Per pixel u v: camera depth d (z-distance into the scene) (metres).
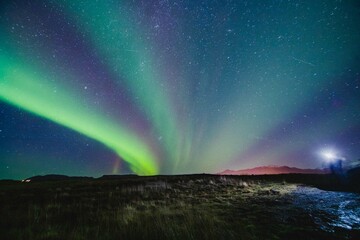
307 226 7.07
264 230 6.65
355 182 16.70
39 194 16.14
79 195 15.23
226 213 9.17
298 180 23.38
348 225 7.16
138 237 6.09
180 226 6.88
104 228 7.04
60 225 7.54
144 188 18.95
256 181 24.05
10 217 8.70
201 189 18.52
